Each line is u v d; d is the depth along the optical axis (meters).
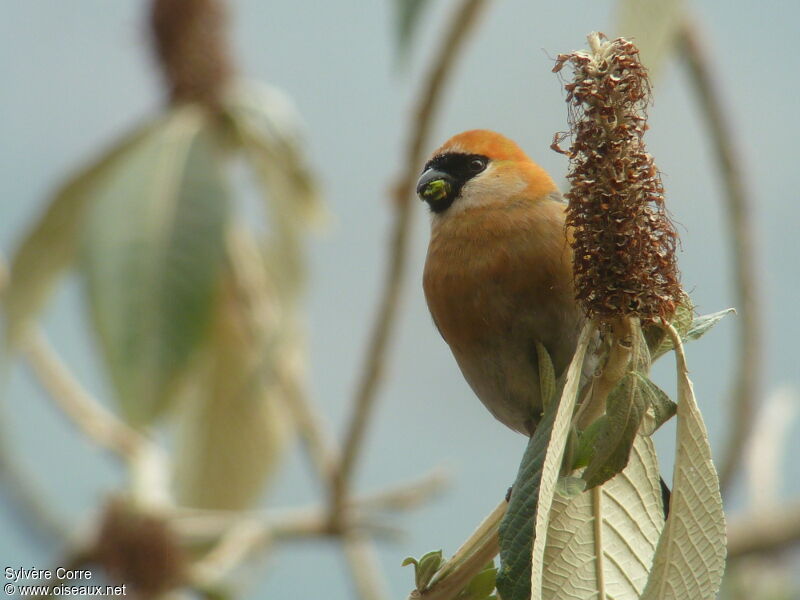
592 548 5.50
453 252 8.16
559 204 8.04
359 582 9.97
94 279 9.28
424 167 8.59
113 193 9.60
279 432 11.24
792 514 10.22
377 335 9.84
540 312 7.93
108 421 10.57
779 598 10.09
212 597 9.66
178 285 9.32
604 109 5.44
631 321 5.42
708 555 5.23
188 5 11.09
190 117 10.76
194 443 11.35
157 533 9.70
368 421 9.98
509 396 8.42
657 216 5.50
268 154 11.24
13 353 10.48
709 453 5.25
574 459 5.34
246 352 11.01
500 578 5.18
